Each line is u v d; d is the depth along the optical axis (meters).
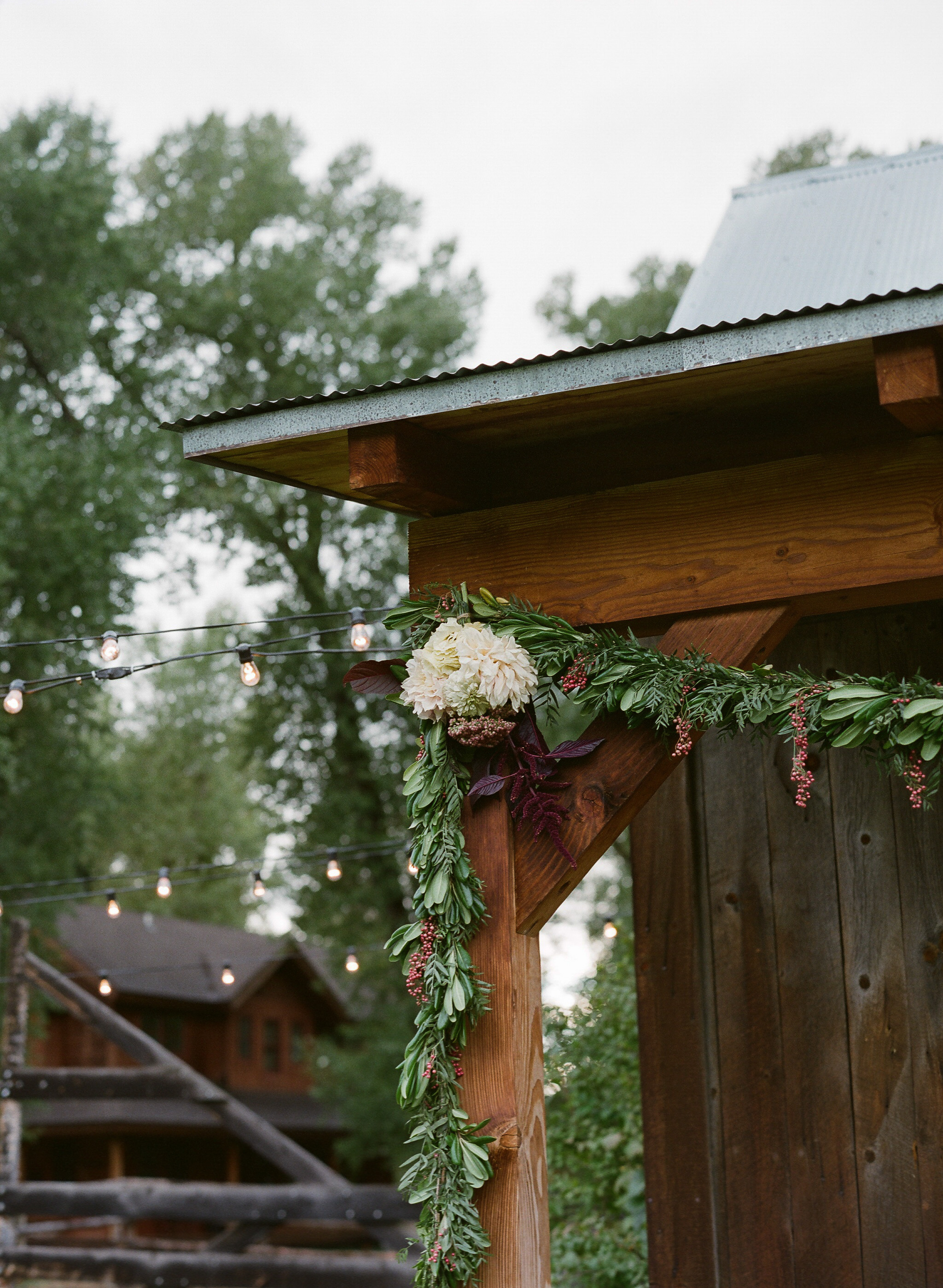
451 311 17.50
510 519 3.11
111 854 25.92
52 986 9.88
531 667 2.88
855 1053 3.46
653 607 2.92
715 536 2.89
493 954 2.85
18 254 13.76
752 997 3.62
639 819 3.89
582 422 3.09
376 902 16.11
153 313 17.14
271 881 18.58
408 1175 2.77
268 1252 10.95
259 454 3.10
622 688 2.83
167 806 26.28
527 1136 2.79
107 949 20.20
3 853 12.79
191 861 26.83
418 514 3.28
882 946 3.48
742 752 3.77
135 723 26.55
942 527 2.68
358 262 18.00
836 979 3.52
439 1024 2.77
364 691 3.10
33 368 14.68
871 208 5.18
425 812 2.93
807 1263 3.42
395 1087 15.45
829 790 3.62
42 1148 19.28
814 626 3.68
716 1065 3.65
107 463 13.41
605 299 18.72
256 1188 9.20
